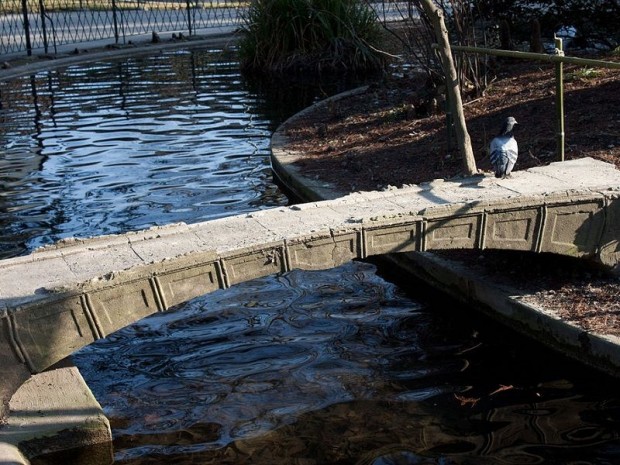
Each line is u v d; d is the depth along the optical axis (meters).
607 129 9.20
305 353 6.87
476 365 6.64
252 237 6.36
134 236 6.52
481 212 6.71
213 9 31.12
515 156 7.02
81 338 5.77
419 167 9.75
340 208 6.91
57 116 14.89
